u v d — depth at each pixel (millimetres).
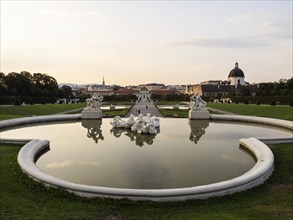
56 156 21344
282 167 17500
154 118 35500
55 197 12766
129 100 115000
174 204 11969
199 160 20125
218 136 29672
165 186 15172
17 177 15266
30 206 11758
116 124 34938
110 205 11883
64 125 38438
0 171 16484
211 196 12594
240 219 10516
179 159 20359
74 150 23188
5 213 10938
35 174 14547
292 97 75500
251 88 150125
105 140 27359
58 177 16703
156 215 11062
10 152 21219
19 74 95812
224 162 19641
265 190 13883
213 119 44031
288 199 12711
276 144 23969
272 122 38094
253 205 12016
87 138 28516
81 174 17188
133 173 17266
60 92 122250
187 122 41469
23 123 38812
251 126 37531
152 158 20625
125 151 22797
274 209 11562
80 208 11617
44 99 95562
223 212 11258
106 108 71188
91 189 12570
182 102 105188
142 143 25859
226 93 150625
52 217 10672
